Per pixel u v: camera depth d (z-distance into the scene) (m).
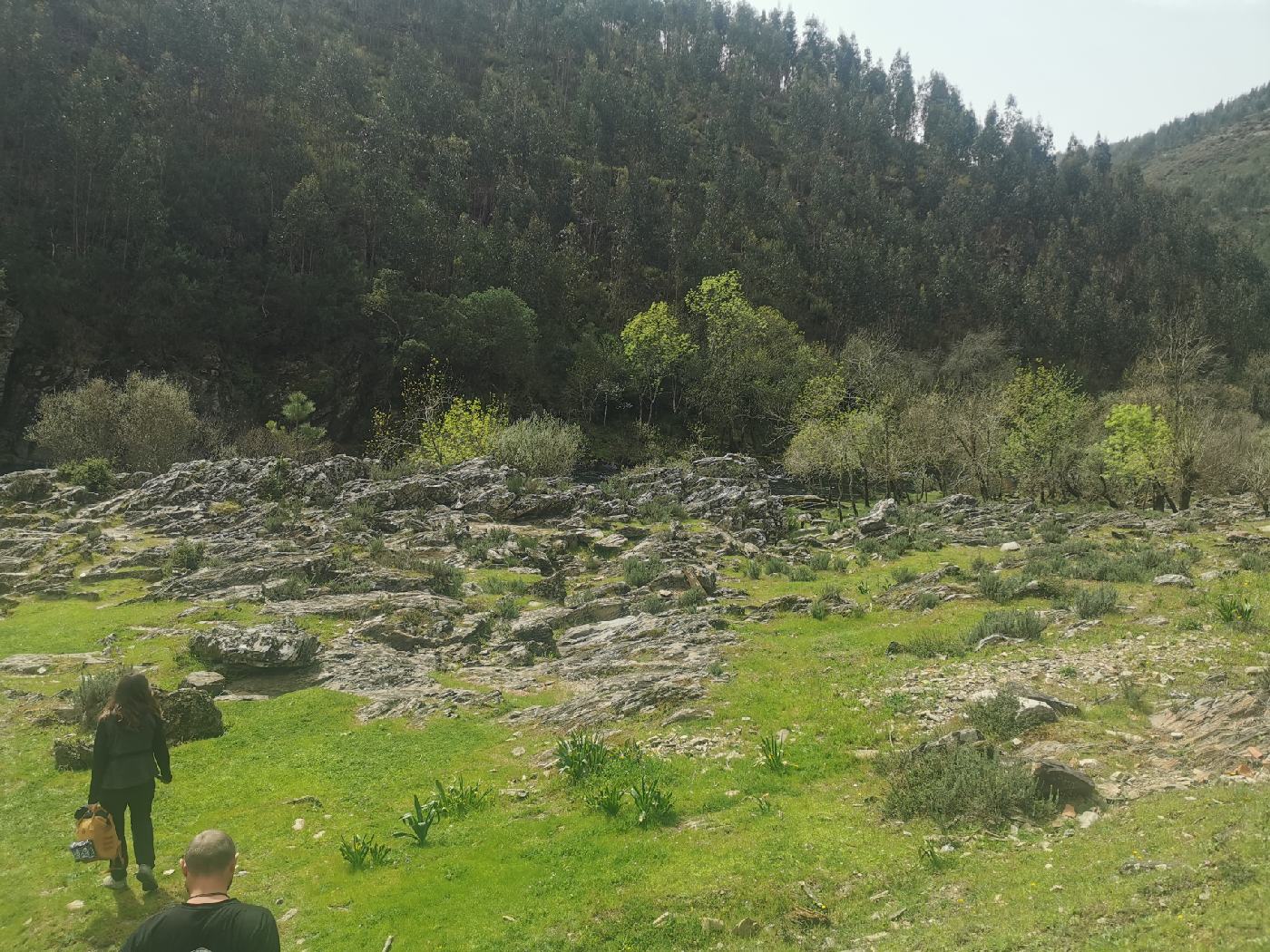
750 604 25.12
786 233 145.38
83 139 91.50
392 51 174.50
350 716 15.62
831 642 19.34
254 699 16.52
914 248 150.25
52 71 101.06
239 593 23.86
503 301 102.12
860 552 35.69
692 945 7.44
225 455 68.25
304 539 31.30
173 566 27.17
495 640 21.70
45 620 22.50
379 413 88.62
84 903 8.84
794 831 9.42
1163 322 130.12
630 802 10.61
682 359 108.31
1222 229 183.12
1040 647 16.33
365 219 115.00
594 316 125.69
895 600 24.39
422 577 26.56
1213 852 7.04
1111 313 135.25
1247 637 15.18
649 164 155.12
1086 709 12.46
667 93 181.88
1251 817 7.51
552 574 30.05
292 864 9.71
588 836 9.80
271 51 132.38
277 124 118.00
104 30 121.00
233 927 4.46
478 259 113.25
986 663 15.52
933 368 104.12
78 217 93.06
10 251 83.50
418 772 12.72
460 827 10.48
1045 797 9.56
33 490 40.28
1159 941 5.89
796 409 77.25
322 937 8.05
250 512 35.38
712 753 12.18
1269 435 60.56
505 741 14.05
